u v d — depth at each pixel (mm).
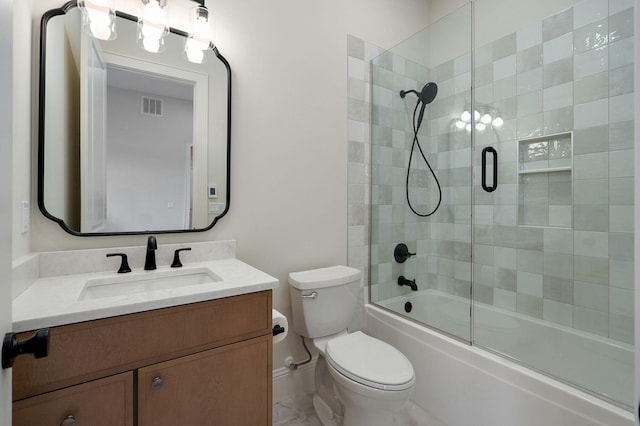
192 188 1480
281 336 1203
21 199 1031
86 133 1248
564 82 1740
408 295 2250
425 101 2283
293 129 1799
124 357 860
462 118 2129
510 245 1957
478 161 2080
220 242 1529
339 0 1992
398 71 2203
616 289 1569
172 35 1420
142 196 1366
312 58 1869
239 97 1607
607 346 1555
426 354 1690
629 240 1537
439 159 2283
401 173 2242
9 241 524
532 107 1866
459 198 2170
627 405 1094
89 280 1121
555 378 1262
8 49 504
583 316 1674
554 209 1788
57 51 1187
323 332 1661
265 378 1121
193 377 971
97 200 1273
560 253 1762
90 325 816
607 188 1602
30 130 1116
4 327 488
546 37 1808
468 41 2047
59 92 1188
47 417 763
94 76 1263
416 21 2439
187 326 958
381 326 1995
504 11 2008
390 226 2211
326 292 1649
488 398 1398
